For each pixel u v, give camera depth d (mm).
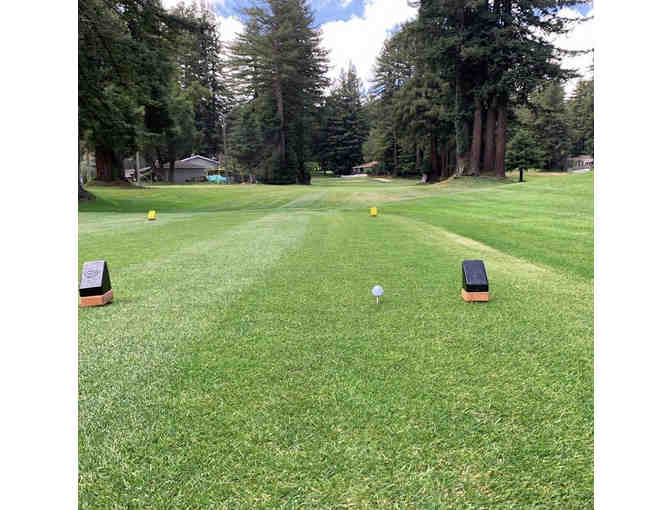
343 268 6008
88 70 20031
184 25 21859
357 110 83562
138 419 2258
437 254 7137
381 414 2277
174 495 1739
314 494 1734
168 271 5879
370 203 25250
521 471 1848
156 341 3328
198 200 29438
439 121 46031
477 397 2439
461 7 33344
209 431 2150
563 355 2986
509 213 14703
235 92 58656
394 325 3643
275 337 3393
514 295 4594
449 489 1754
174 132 42094
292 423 2205
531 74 32406
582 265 6184
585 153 82125
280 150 56031
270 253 7234
